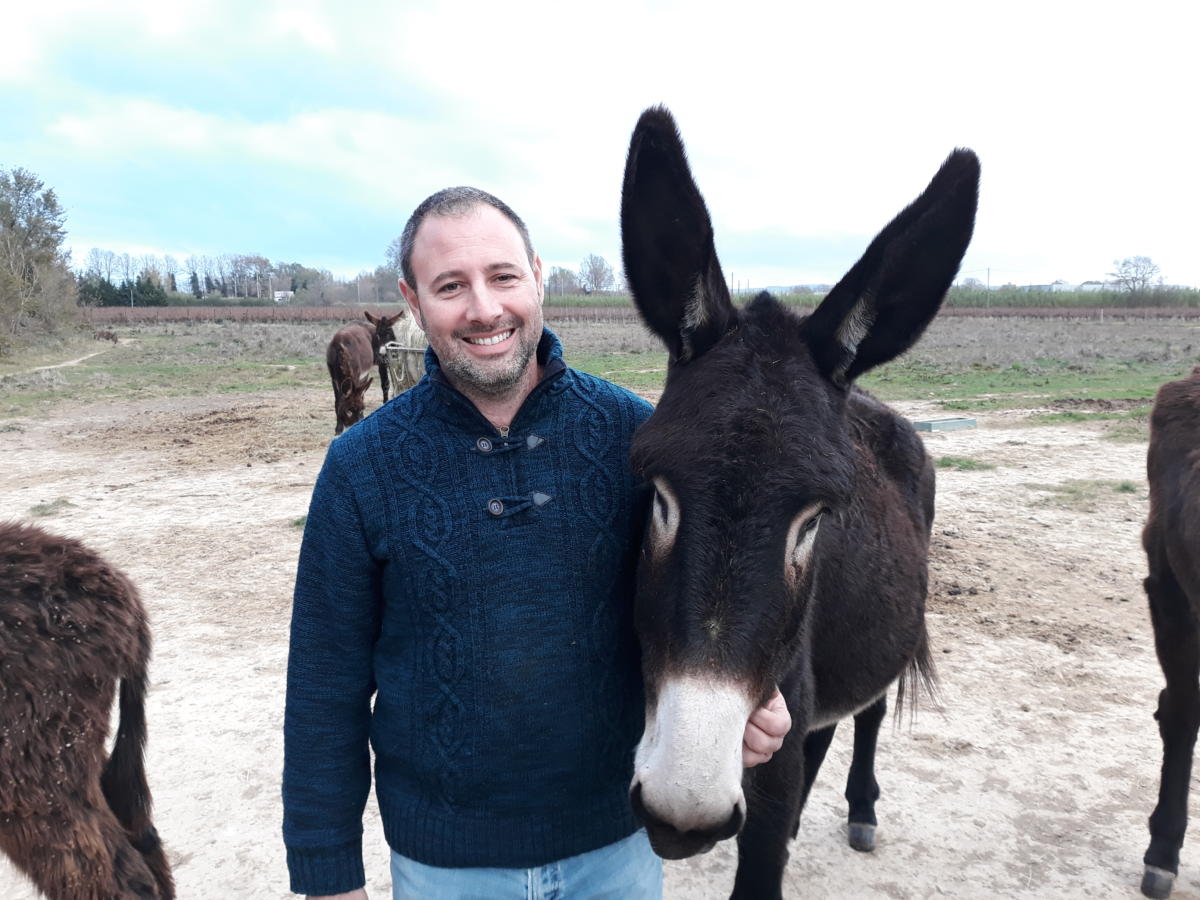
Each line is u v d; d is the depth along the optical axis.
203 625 5.71
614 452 1.79
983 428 12.95
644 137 1.76
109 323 59.84
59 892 2.60
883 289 1.82
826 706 2.65
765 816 2.21
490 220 1.67
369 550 1.69
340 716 1.76
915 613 3.03
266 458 11.34
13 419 15.34
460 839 1.70
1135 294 65.25
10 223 42.53
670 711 1.45
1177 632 3.12
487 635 1.64
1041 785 3.85
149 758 4.12
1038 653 5.14
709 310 1.80
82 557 2.90
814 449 1.58
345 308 73.88
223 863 3.39
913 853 3.43
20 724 2.56
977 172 1.77
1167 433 3.18
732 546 1.50
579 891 1.80
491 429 1.69
